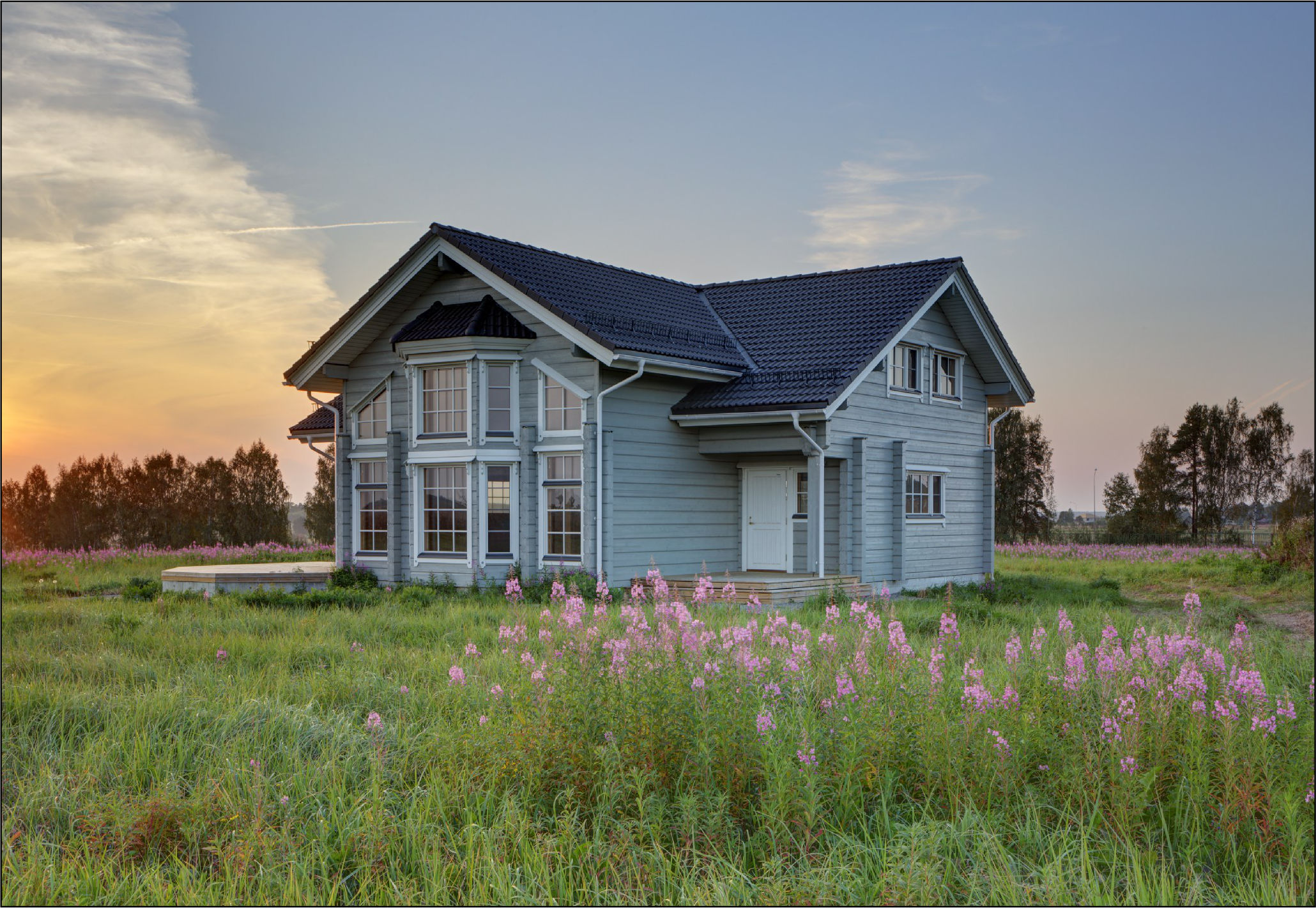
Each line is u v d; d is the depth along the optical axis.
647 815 5.54
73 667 10.12
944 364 22.06
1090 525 48.12
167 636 12.36
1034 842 5.34
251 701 8.12
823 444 17.56
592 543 17.06
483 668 9.33
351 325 19.45
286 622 13.80
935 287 19.81
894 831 5.49
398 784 6.55
